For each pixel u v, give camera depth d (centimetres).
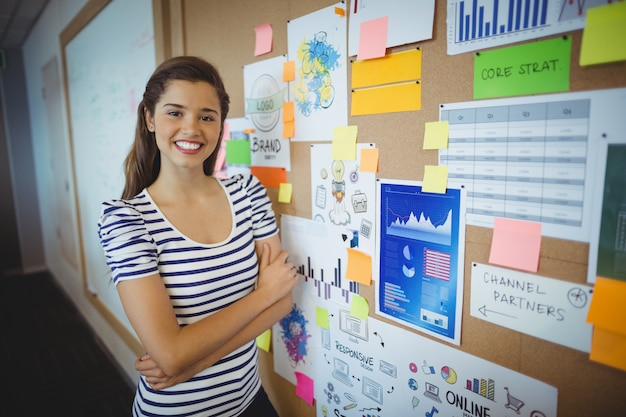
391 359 92
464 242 74
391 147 84
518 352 69
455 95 72
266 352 135
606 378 59
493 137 67
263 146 121
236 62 125
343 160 96
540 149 62
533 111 62
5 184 418
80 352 261
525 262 65
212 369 90
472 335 75
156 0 148
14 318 315
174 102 85
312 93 101
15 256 430
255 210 102
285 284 95
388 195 86
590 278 59
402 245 85
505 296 69
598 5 54
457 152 73
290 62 105
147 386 90
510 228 67
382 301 92
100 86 221
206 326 81
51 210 392
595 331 59
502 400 72
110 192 222
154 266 80
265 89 116
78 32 241
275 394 133
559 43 58
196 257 87
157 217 87
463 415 78
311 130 103
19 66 413
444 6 71
